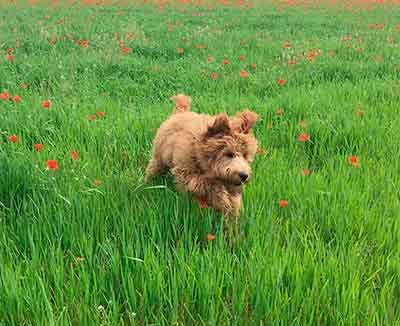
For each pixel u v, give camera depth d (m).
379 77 10.81
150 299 3.46
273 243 4.13
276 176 5.46
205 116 4.98
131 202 4.72
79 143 6.20
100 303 3.47
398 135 6.80
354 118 7.21
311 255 3.81
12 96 8.27
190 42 13.73
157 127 6.68
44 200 4.64
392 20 21.02
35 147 5.75
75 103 7.68
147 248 3.92
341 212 4.70
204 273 3.54
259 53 12.98
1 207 4.69
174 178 4.90
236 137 4.23
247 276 3.67
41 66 10.30
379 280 3.79
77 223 4.29
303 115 7.62
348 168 5.77
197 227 4.43
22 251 4.05
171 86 9.74
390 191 5.25
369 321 3.23
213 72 10.67
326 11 24.56
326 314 3.36
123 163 5.95
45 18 18.12
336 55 12.78
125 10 22.38
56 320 3.14
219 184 4.52
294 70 10.84
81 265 3.70
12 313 3.26
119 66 10.77
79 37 14.13
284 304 3.35
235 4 26.62
